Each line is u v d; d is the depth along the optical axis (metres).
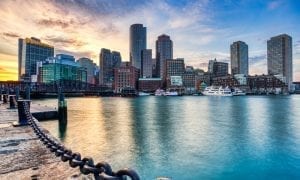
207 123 30.97
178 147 17.31
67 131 23.42
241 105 74.38
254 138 21.02
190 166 13.20
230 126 28.39
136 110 54.06
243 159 14.55
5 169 4.54
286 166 13.30
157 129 25.50
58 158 5.20
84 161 3.27
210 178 11.59
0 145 6.45
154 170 12.50
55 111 27.92
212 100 114.19
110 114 43.81
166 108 61.50
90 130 24.33
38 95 121.88
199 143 18.75
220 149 16.86
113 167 12.81
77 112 48.22
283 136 22.08
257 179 11.62
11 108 19.80
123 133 22.78
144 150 16.34
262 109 57.66
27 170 4.48
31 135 7.81
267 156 15.22
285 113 46.88
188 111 51.50
